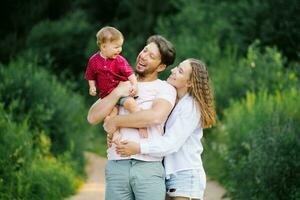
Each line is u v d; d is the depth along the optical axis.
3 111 12.19
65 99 17.00
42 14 20.86
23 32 19.17
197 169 6.03
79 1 33.62
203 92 6.07
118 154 5.91
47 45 27.56
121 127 5.93
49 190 11.04
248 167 10.91
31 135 12.57
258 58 18.62
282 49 21.62
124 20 33.12
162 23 28.14
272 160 9.95
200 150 6.12
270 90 16.75
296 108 12.32
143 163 5.87
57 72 27.39
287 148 9.98
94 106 6.02
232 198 11.11
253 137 11.83
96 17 34.00
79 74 27.83
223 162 13.67
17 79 14.48
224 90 18.38
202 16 26.56
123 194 5.91
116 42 5.99
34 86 14.67
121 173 5.87
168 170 6.03
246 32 22.52
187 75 6.11
